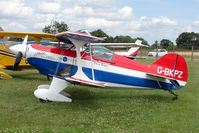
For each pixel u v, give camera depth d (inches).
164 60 242.2
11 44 365.7
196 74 457.4
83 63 227.5
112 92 280.1
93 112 188.7
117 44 544.4
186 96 261.7
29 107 193.9
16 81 325.1
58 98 215.3
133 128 153.2
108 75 232.1
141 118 176.6
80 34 191.0
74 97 245.4
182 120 173.9
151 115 185.8
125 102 228.5
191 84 341.4
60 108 196.1
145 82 241.6
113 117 176.2
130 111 195.2
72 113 183.0
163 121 170.7
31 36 350.9
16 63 265.3
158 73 242.5
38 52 240.1
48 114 177.3
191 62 781.3
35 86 289.4
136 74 238.8
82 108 199.9
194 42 2576.3
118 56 240.4
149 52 1294.3
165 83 243.6
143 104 221.3
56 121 161.5
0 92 247.0
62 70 232.4
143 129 152.9
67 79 208.8
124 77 236.2
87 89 293.1
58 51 235.1
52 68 237.1
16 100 215.9
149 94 272.2
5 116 166.9
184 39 2615.7
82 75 225.3
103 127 153.1
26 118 165.0
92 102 224.5
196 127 159.2
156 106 214.7
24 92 251.6
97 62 229.6
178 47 1293.1
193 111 199.6
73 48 239.6
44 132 137.3
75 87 304.7
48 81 335.0
